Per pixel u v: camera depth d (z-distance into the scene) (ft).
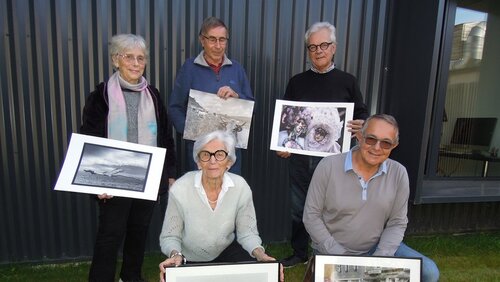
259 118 9.54
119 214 6.24
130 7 8.26
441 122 11.02
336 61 9.69
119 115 6.04
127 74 6.01
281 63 9.39
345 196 5.72
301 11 9.26
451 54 10.75
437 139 11.11
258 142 9.68
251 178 9.84
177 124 7.31
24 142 8.29
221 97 7.17
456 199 9.66
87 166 5.63
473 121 11.44
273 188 10.05
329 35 7.16
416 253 5.79
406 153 9.57
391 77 10.05
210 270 4.43
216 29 6.86
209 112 7.14
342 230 5.92
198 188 5.43
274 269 4.53
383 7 9.66
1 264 8.65
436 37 8.48
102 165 5.70
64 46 8.07
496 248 10.56
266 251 9.79
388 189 5.65
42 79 8.10
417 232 11.48
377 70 9.96
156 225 9.45
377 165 5.57
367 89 10.04
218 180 5.44
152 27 8.48
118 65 6.04
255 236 5.76
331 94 7.49
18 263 8.75
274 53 9.30
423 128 8.91
